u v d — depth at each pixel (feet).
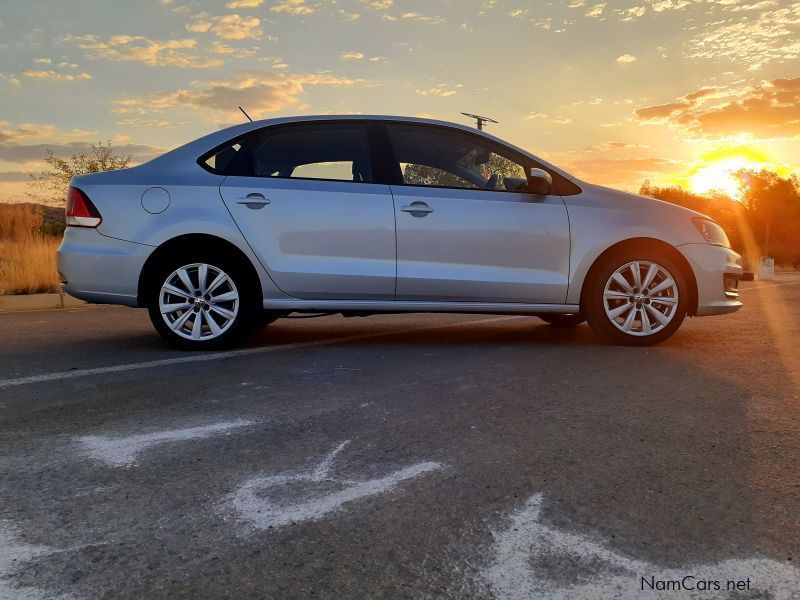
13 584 6.41
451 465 9.30
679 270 18.20
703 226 18.49
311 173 17.58
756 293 40.75
